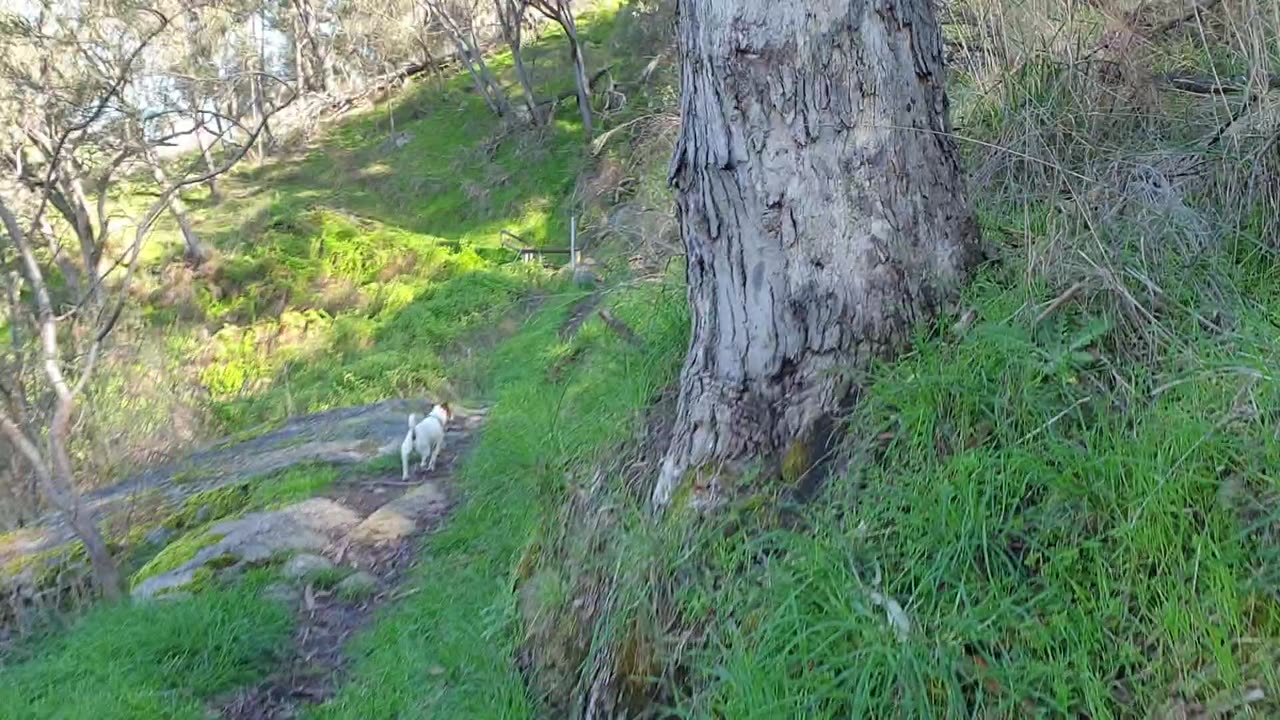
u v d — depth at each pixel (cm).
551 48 3384
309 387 1541
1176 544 241
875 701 241
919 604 258
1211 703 217
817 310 329
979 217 405
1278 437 253
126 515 787
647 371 443
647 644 307
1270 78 396
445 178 2627
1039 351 304
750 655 266
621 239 795
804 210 329
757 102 328
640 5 2698
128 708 433
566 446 475
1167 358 299
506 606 428
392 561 601
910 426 302
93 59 1148
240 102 2823
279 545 621
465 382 1204
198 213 2584
